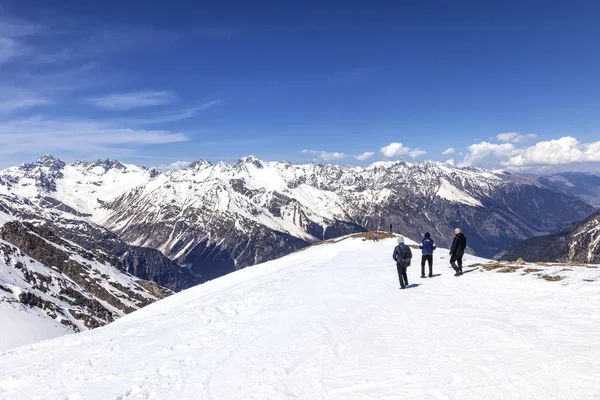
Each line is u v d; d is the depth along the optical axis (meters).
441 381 8.51
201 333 16.52
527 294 16.83
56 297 119.25
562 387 7.64
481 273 24.02
